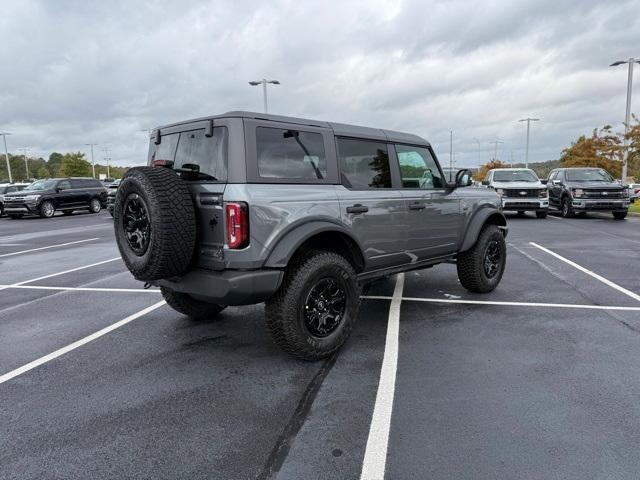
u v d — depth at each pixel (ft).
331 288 12.81
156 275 11.50
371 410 9.93
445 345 13.65
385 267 15.46
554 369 11.83
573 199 53.06
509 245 33.45
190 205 11.59
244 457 8.34
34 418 9.90
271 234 11.52
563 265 25.80
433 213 16.67
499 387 10.87
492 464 7.97
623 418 9.41
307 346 12.23
